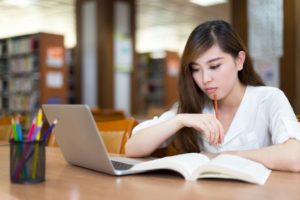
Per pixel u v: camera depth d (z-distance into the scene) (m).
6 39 7.57
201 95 1.42
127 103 7.41
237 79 1.40
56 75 6.88
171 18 10.07
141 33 12.18
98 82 7.09
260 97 1.41
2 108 7.69
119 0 7.32
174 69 9.06
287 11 4.36
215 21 1.29
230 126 1.40
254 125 1.39
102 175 1.04
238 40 1.30
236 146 1.38
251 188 0.87
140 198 0.80
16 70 7.36
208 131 1.21
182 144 1.40
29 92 7.08
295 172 1.05
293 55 4.32
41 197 0.82
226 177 0.94
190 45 1.25
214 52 1.22
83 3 7.40
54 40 6.88
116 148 1.65
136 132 1.39
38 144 0.94
